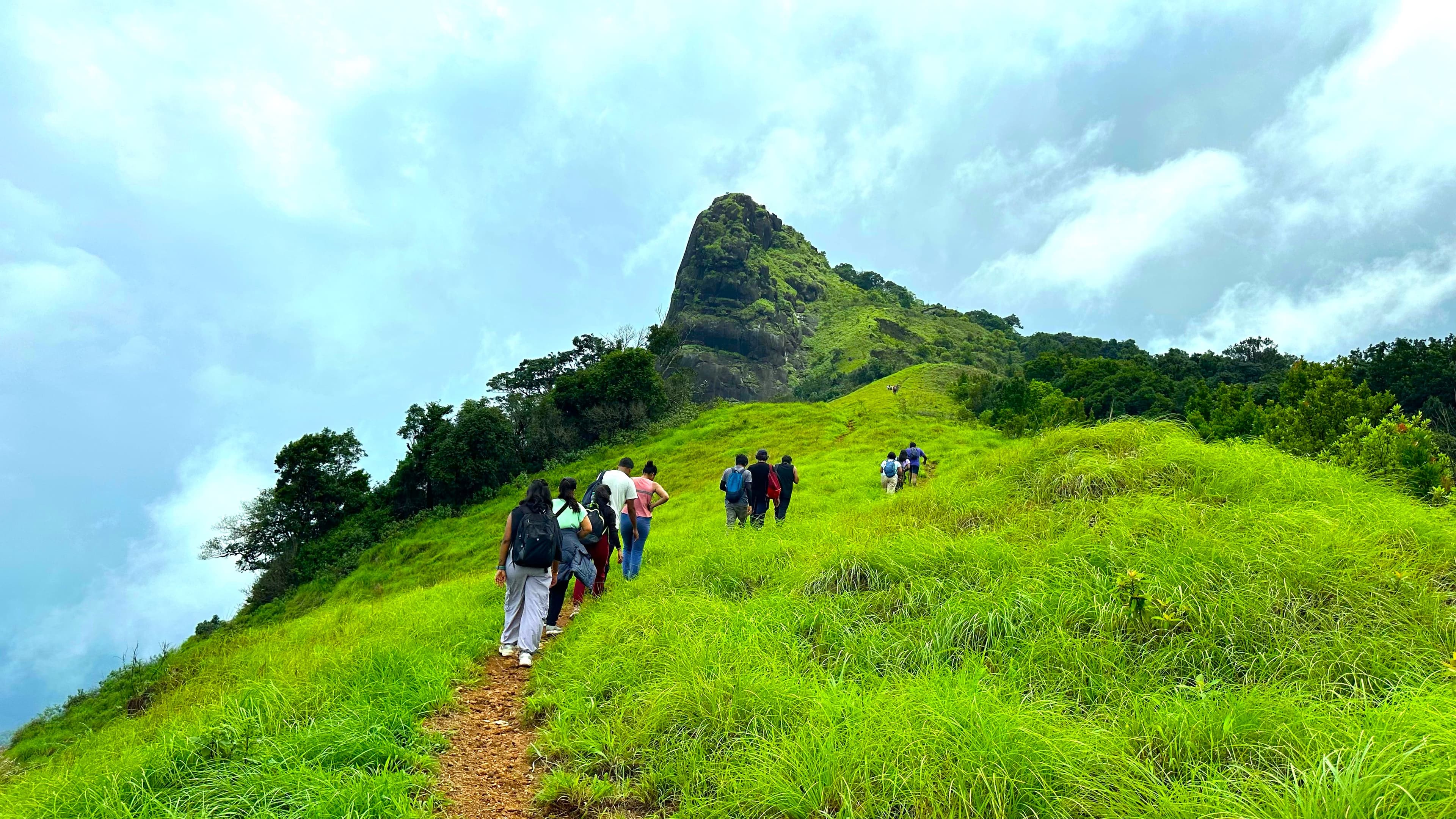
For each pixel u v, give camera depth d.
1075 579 4.89
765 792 3.20
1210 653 3.97
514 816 3.63
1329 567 4.52
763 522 11.74
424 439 52.72
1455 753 2.64
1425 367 45.09
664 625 5.63
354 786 3.56
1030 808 2.80
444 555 37.31
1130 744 3.22
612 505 8.97
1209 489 6.30
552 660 6.02
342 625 9.92
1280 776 2.82
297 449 51.94
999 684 3.79
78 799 3.70
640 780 3.75
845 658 4.58
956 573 5.47
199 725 4.52
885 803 2.97
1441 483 7.76
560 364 80.62
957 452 24.12
